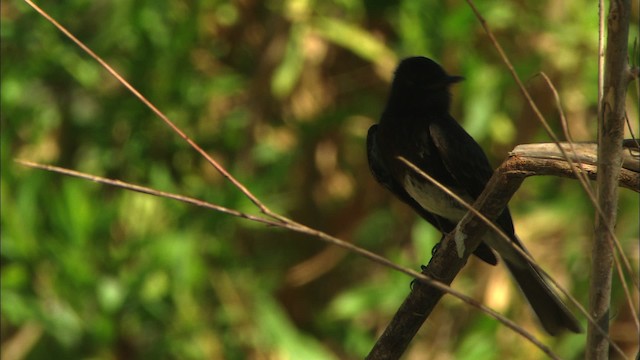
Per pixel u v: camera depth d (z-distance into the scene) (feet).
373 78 39.78
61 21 36.86
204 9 37.65
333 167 39.81
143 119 37.60
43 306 35.19
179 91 37.50
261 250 40.78
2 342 38.73
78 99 39.01
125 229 37.19
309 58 38.22
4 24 36.45
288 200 40.19
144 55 37.17
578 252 37.55
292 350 37.24
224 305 37.83
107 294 35.29
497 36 37.65
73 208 35.24
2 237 35.12
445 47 36.55
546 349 13.08
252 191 36.88
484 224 16.87
